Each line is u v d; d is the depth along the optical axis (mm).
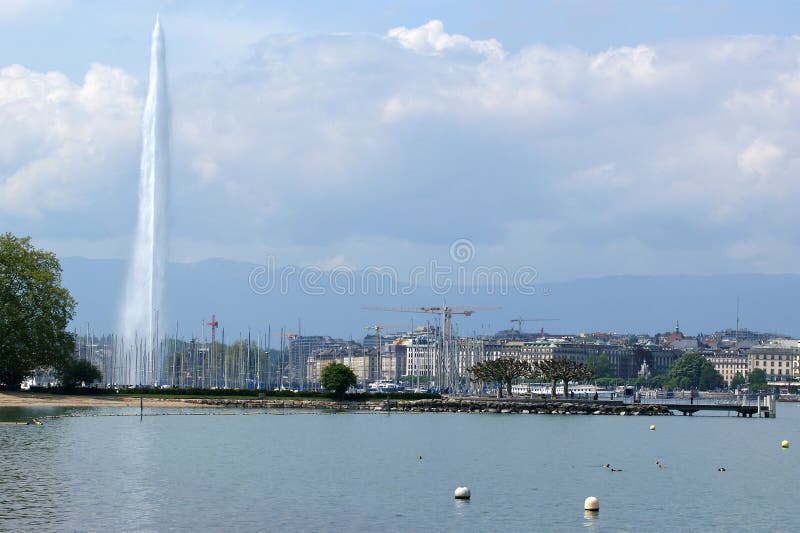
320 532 87000
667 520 95000
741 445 179375
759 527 92375
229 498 103188
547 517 95188
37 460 131625
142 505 97812
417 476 123562
